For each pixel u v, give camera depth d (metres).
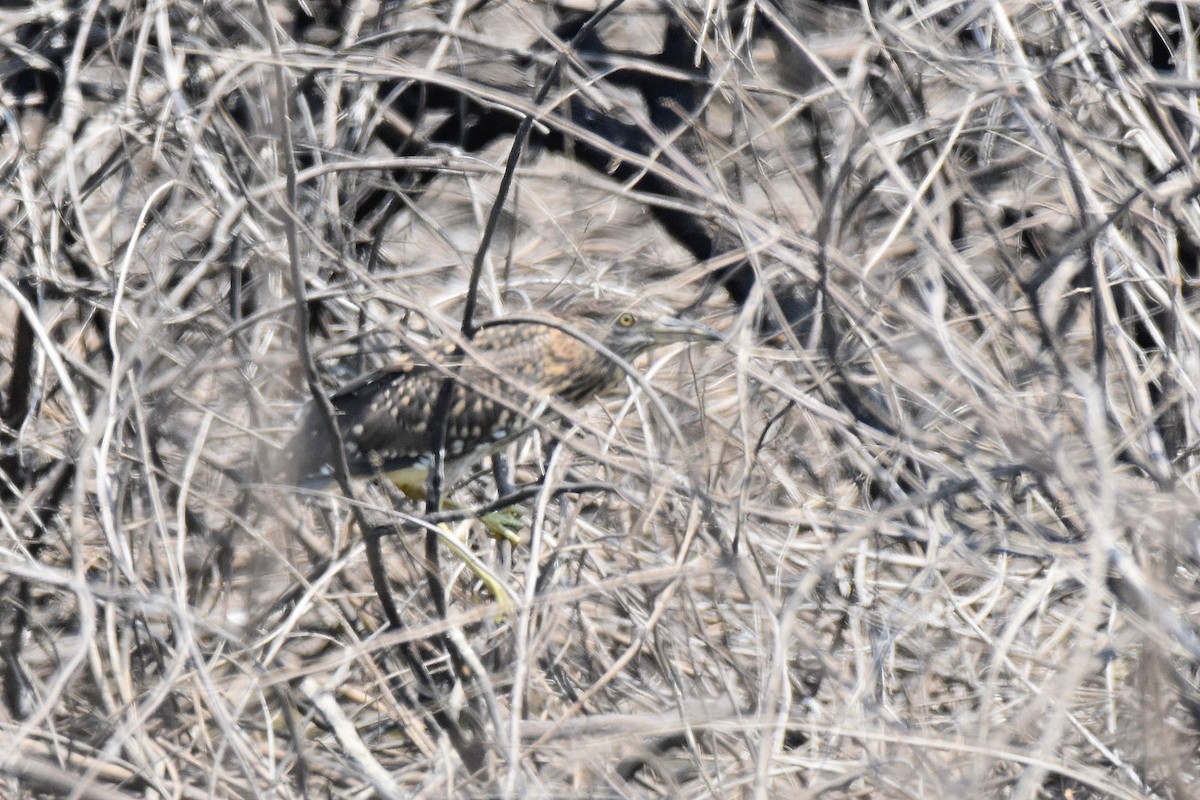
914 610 8.73
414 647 9.08
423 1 13.58
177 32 12.32
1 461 11.23
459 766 9.12
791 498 10.76
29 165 11.46
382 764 9.97
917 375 11.42
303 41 13.45
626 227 14.80
